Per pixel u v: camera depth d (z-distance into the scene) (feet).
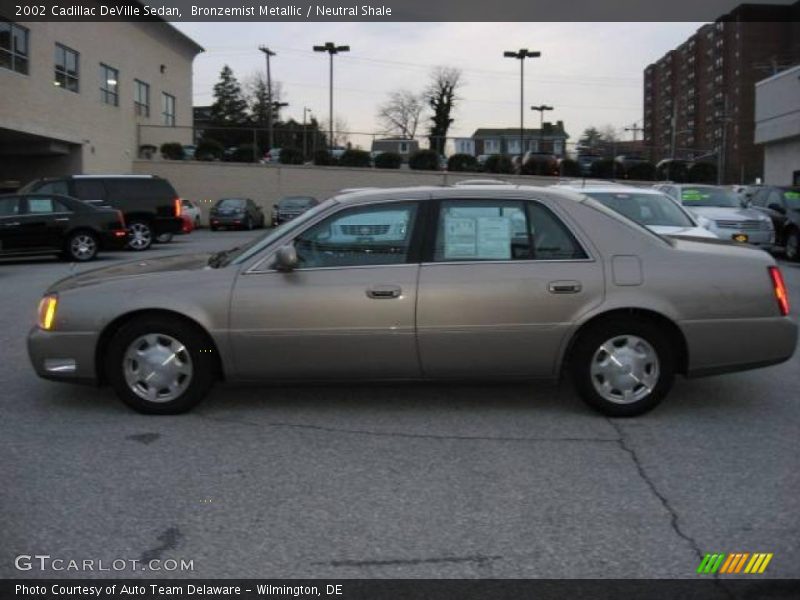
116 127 121.90
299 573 11.21
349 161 134.10
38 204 56.44
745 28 328.90
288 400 19.70
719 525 12.67
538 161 131.23
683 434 17.15
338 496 13.78
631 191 37.14
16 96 91.04
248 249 18.84
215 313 17.72
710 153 176.04
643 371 18.06
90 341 17.95
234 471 14.94
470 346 17.75
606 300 17.66
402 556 11.68
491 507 13.33
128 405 18.33
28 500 13.57
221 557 11.67
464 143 151.33
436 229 18.03
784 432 17.33
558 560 11.56
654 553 11.78
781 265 55.06
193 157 135.44
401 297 17.60
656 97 463.01
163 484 14.30
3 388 20.88
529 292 17.65
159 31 138.21
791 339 18.10
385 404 19.38
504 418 18.28
